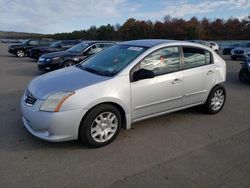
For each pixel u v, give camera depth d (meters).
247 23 63.34
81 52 10.30
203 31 68.31
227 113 5.23
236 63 16.22
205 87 4.80
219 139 3.96
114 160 3.27
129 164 3.18
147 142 3.80
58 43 17.78
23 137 3.83
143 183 2.80
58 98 3.27
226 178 2.91
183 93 4.45
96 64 4.30
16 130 4.08
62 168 3.06
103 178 2.88
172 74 4.24
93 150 3.51
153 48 4.11
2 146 3.54
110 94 3.53
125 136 3.98
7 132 3.99
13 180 2.80
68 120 3.28
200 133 4.18
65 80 3.64
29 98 3.53
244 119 4.89
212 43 29.22
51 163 3.16
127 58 4.04
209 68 4.82
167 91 4.19
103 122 3.58
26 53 20.09
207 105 4.98
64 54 10.09
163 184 2.79
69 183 2.78
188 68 4.51
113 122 3.69
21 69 11.90
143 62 3.95
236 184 2.81
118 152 3.48
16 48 19.78
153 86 3.98
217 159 3.34
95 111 3.44
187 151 3.55
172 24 70.44
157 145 3.71
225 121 4.75
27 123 3.70
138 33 71.44
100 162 3.21
